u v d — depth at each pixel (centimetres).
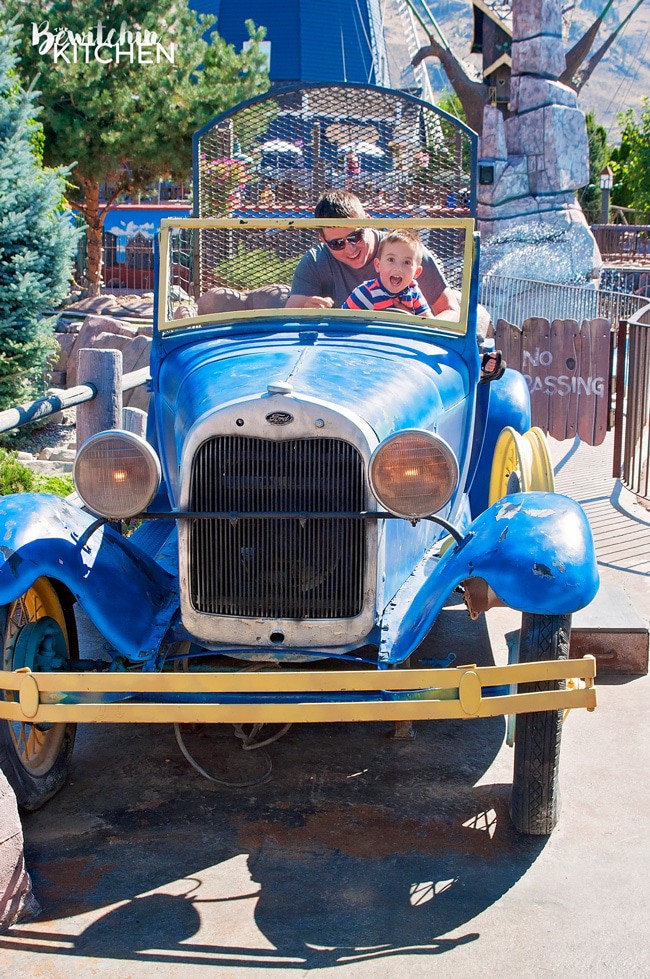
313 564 321
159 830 335
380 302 435
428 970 265
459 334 421
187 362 393
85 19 1639
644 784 359
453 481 303
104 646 345
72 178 1853
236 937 280
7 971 267
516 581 301
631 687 441
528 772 319
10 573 312
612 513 714
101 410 613
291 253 495
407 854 319
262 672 292
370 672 290
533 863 313
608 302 1591
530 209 2098
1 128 1044
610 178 3972
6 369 1030
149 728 415
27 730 347
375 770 375
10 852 283
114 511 315
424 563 384
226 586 326
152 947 276
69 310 1600
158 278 430
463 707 290
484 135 2103
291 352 374
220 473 317
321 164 506
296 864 315
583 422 884
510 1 2186
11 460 903
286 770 376
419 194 502
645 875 306
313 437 310
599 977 262
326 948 275
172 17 1795
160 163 1786
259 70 1911
